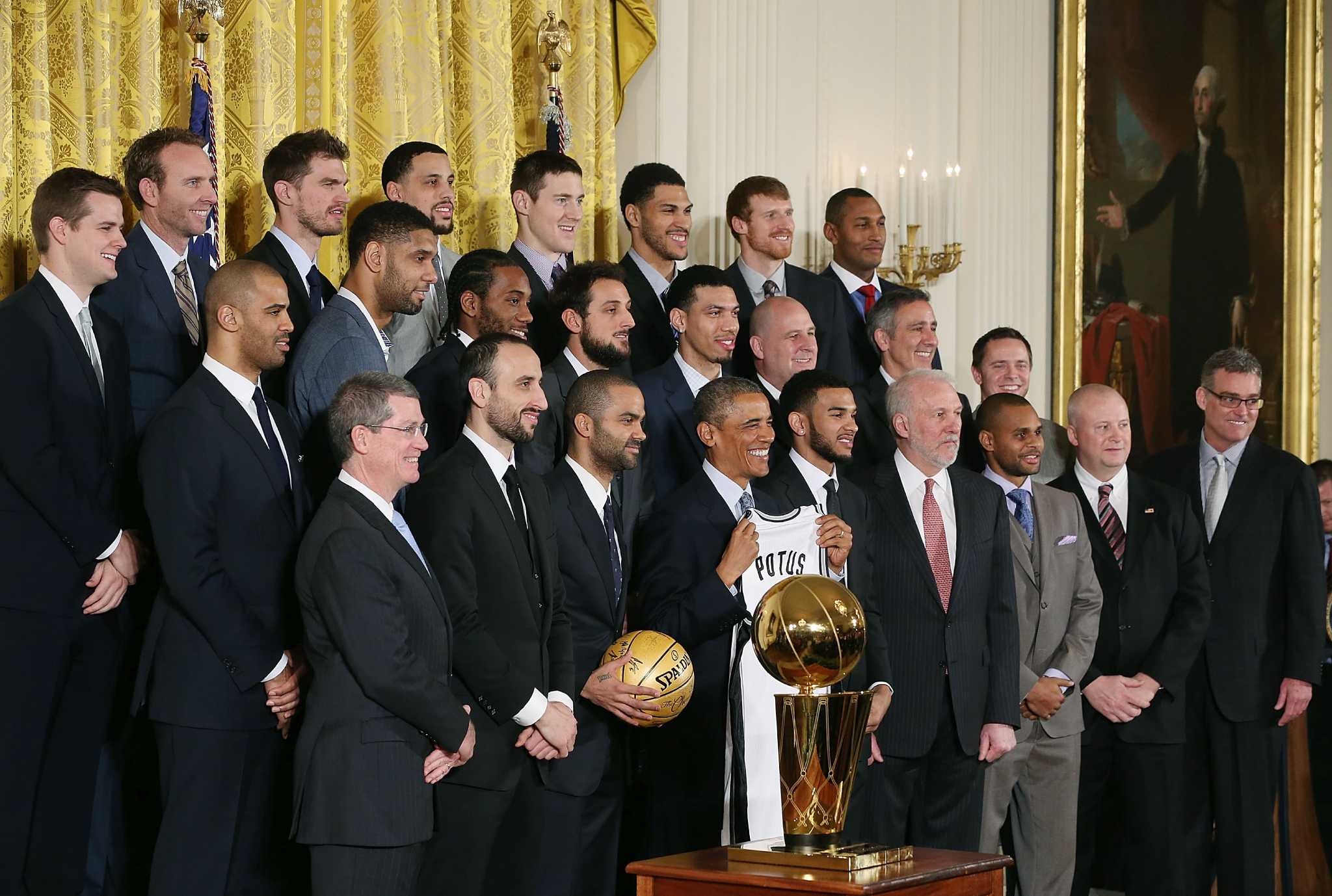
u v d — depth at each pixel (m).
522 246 5.54
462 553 4.05
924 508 5.08
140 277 4.32
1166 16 9.21
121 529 4.00
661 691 4.32
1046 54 8.97
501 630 4.09
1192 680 5.86
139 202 4.36
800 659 3.51
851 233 6.50
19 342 3.87
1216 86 9.30
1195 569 5.69
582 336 4.94
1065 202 8.94
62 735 3.96
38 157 4.66
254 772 3.90
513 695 4.02
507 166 6.29
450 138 6.20
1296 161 9.37
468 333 4.78
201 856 3.80
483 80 6.23
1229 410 6.06
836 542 4.62
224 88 5.29
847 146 7.84
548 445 4.80
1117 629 5.56
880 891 3.14
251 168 5.29
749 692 4.46
